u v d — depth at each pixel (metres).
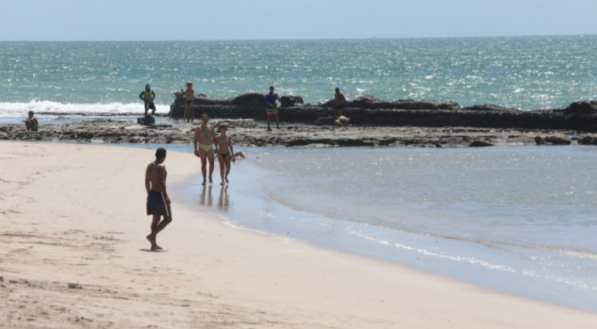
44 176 45.69
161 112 120.38
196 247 27.77
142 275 21.02
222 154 46.00
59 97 148.50
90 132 76.69
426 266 26.27
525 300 21.98
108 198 38.41
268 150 68.06
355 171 52.53
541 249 29.09
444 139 71.75
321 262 26.39
